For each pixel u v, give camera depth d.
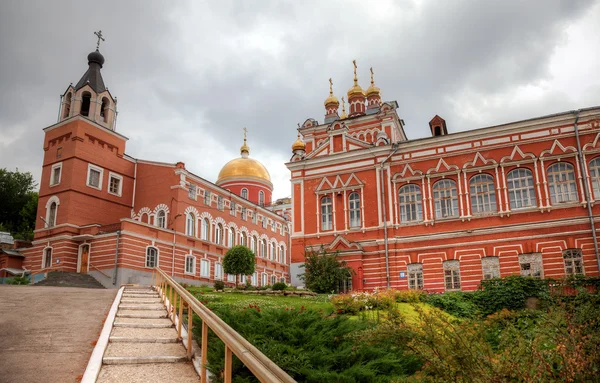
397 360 10.52
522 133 31.06
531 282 25.08
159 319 14.37
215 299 22.62
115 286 37.44
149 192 47.31
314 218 35.62
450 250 31.09
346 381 9.23
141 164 48.56
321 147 37.44
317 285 30.97
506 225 30.12
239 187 68.94
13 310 14.55
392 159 34.16
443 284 30.75
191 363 10.10
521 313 12.30
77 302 16.62
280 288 31.14
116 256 38.28
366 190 34.41
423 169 33.03
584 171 29.08
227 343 6.68
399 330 10.47
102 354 9.89
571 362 7.62
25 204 63.25
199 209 49.00
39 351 10.25
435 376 8.82
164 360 10.05
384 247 32.75
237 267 38.69
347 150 36.28
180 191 46.19
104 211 44.34
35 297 17.59
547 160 30.17
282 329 11.11
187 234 46.59
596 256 27.62
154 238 41.81
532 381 7.59
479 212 31.11
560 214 29.14
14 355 9.88
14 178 64.44
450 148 32.66
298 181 36.91
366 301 20.92
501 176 30.98
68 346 10.75
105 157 45.34
